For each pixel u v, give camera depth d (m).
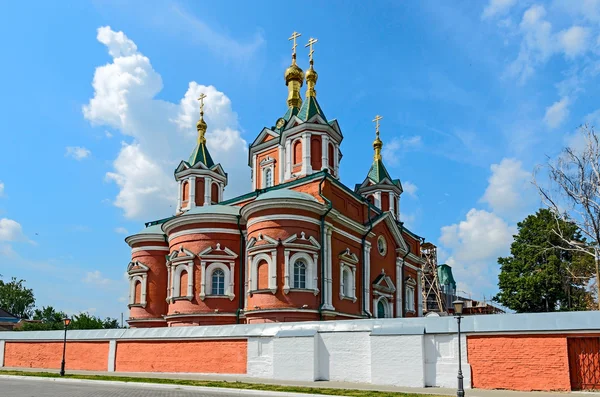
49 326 59.91
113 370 29.28
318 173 35.44
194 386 20.98
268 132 43.94
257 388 19.72
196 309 33.78
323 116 40.03
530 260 53.38
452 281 85.00
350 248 37.16
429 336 21.25
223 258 34.56
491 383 19.73
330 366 22.97
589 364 18.66
